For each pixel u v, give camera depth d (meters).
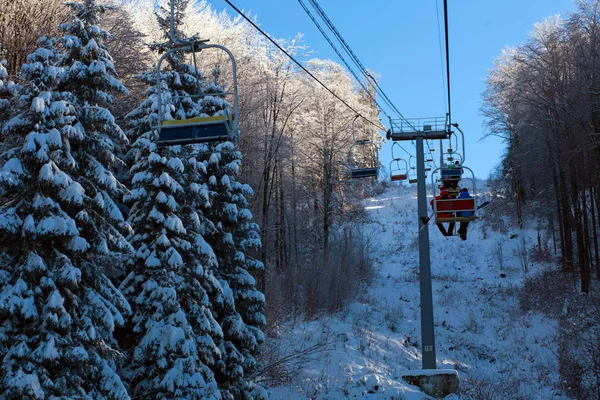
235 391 18.05
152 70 19.28
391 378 22.56
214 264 17.59
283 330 28.56
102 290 13.74
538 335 34.62
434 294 45.12
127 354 16.08
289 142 35.66
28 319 12.26
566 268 43.94
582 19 36.50
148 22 35.34
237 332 18.28
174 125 10.52
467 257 54.78
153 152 16.34
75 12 15.21
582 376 26.16
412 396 21.06
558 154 39.97
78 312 13.05
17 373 11.31
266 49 36.03
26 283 12.19
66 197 12.83
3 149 13.96
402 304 42.16
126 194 15.07
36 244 12.56
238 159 20.02
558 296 39.31
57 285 12.62
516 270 49.94
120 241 14.16
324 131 43.34
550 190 50.38
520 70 43.94
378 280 48.31
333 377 23.58
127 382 15.69
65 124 13.20
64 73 14.29
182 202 17.41
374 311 38.16
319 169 43.97
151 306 15.62
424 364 24.59
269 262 35.69
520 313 39.16
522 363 31.14
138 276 16.11
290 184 40.62
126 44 26.89
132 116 18.33
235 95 10.30
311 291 33.84
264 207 33.03
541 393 26.34
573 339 30.92
